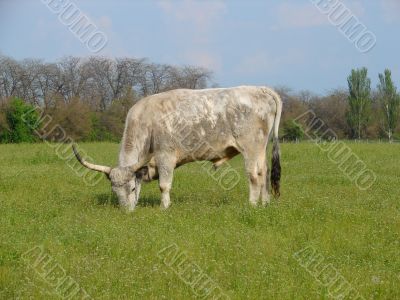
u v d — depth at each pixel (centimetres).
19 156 2733
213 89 1292
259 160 1291
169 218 1106
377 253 902
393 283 767
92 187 1612
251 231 1014
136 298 714
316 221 1083
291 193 1452
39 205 1256
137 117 1294
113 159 2483
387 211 1189
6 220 1093
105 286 752
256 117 1278
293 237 995
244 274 801
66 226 1045
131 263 841
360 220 1099
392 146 3494
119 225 1055
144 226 1045
